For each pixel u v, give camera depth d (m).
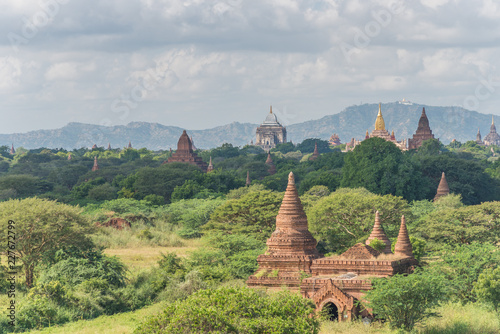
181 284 62.56
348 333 45.88
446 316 50.34
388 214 87.62
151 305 61.22
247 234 89.94
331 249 84.44
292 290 55.75
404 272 56.78
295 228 61.06
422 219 86.31
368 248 57.94
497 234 82.38
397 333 45.91
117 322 53.59
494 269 54.38
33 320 52.62
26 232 68.75
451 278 56.44
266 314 37.97
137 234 106.62
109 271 66.00
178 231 111.00
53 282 58.88
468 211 83.81
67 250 69.12
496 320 48.53
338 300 49.88
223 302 37.62
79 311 56.56
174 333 35.41
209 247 80.12
